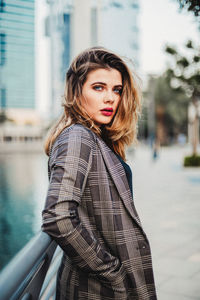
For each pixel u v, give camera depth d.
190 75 14.16
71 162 0.96
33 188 11.65
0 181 13.69
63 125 1.18
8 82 76.75
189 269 3.58
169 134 64.75
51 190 0.93
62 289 1.13
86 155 1.00
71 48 37.03
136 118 1.40
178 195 9.09
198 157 17.28
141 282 1.08
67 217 0.90
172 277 3.38
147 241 1.09
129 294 1.09
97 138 1.09
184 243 4.57
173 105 51.34
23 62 75.75
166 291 3.04
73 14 37.75
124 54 1.28
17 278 0.70
